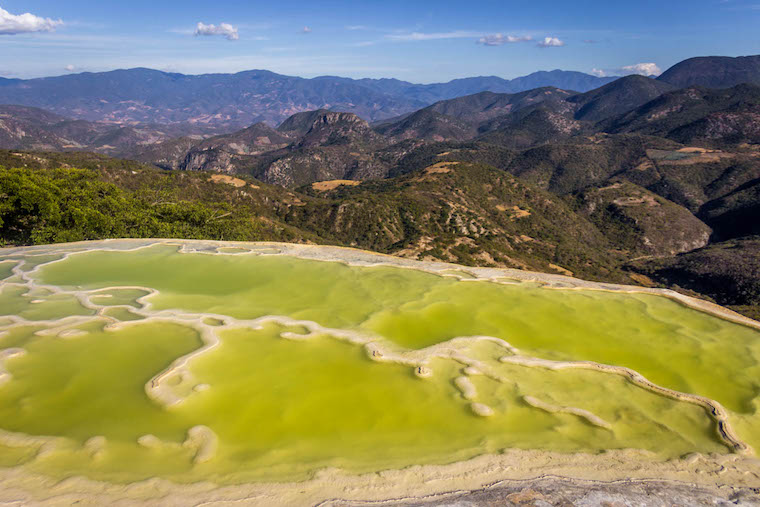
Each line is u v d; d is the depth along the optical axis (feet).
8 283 33.06
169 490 13.29
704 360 23.22
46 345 22.81
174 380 19.76
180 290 32.37
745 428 17.65
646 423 17.81
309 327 25.62
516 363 22.17
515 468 14.73
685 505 12.69
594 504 12.54
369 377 20.65
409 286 33.65
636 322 27.84
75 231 83.35
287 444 15.92
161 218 109.40
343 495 13.16
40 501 12.73
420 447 15.94
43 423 16.81
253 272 36.83
